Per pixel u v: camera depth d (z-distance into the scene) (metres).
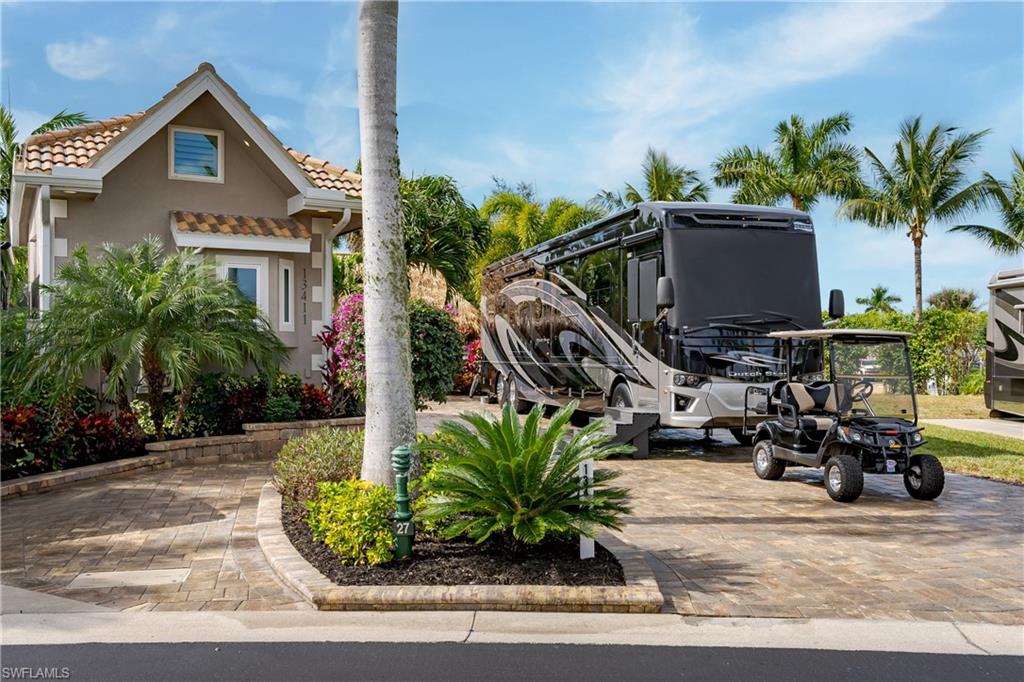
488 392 22.36
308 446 8.96
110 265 11.91
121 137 13.30
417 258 25.61
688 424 12.41
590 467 6.75
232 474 11.05
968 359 25.05
